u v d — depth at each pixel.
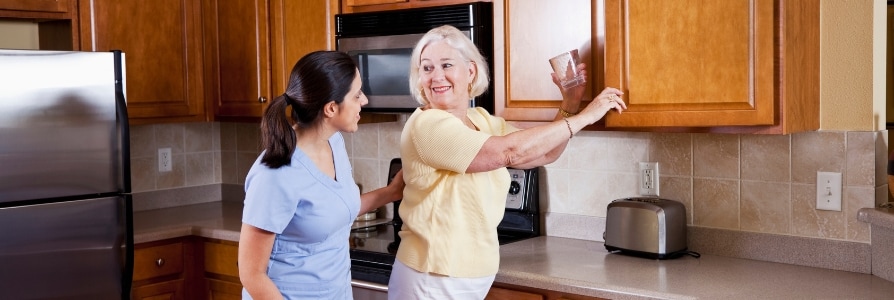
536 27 2.80
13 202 2.74
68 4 3.30
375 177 3.69
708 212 2.89
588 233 3.13
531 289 2.62
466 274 2.38
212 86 3.73
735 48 2.40
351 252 2.94
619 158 3.06
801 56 2.51
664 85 2.51
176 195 4.04
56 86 2.79
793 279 2.53
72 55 2.82
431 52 2.37
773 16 2.37
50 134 2.79
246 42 3.55
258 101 3.54
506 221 3.26
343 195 2.27
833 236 2.66
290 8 3.38
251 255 2.14
